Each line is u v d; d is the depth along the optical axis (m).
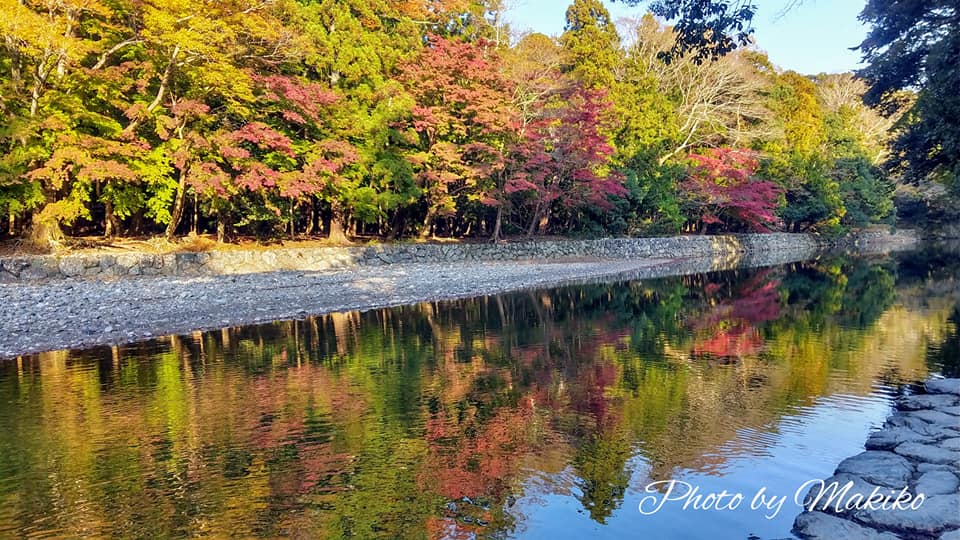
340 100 20.80
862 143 46.50
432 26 28.12
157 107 17.12
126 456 5.34
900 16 15.66
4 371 8.30
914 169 16.64
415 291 16.77
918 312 13.69
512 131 24.44
